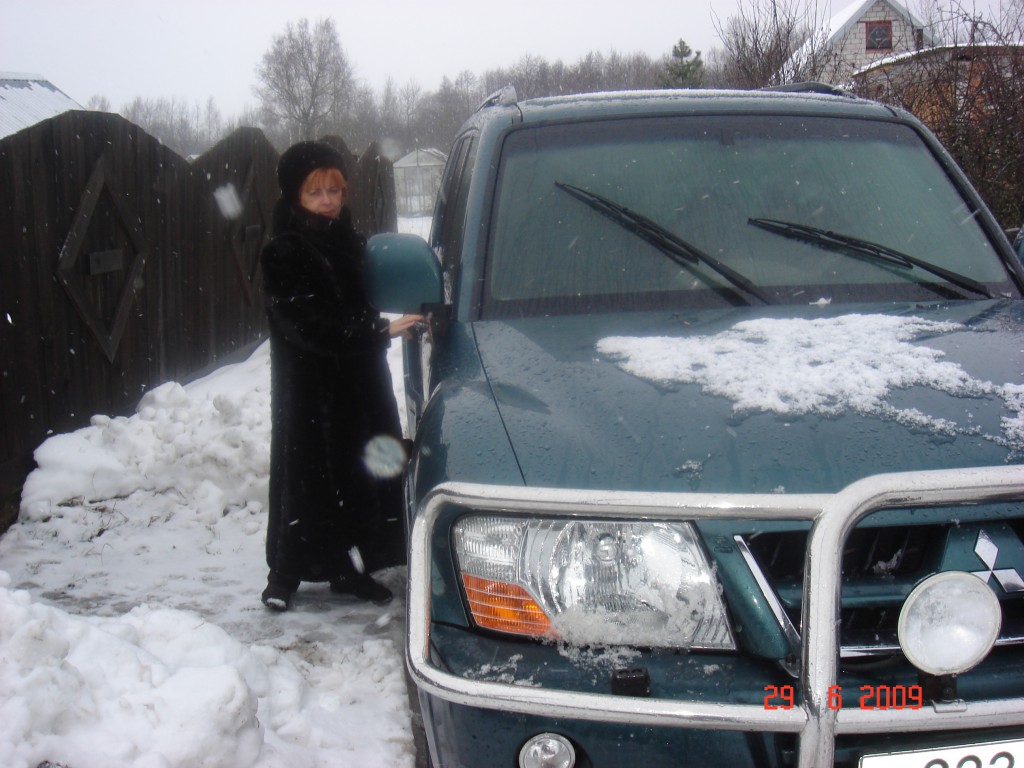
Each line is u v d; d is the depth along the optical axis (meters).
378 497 3.64
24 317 4.74
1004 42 8.90
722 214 3.09
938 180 3.34
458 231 3.23
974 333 2.59
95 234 5.44
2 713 2.20
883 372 2.28
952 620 1.67
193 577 4.07
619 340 2.55
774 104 3.50
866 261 3.03
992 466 1.89
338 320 3.35
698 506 1.72
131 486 4.86
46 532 4.46
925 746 1.77
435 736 1.95
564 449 2.02
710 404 2.14
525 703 1.73
